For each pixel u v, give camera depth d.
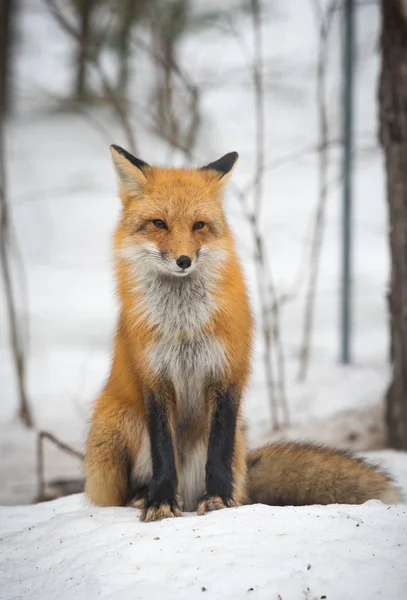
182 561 4.99
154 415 6.57
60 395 15.35
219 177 7.12
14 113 44.69
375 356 16.86
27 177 36.78
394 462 8.62
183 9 34.09
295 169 37.06
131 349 6.71
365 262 27.75
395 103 10.17
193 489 7.09
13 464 12.19
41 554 5.75
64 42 50.75
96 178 36.56
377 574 4.64
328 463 7.06
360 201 34.81
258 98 14.27
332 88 40.84
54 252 30.31
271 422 12.87
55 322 21.69
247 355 6.82
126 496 7.17
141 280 6.71
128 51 33.50
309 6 54.81
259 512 5.79
